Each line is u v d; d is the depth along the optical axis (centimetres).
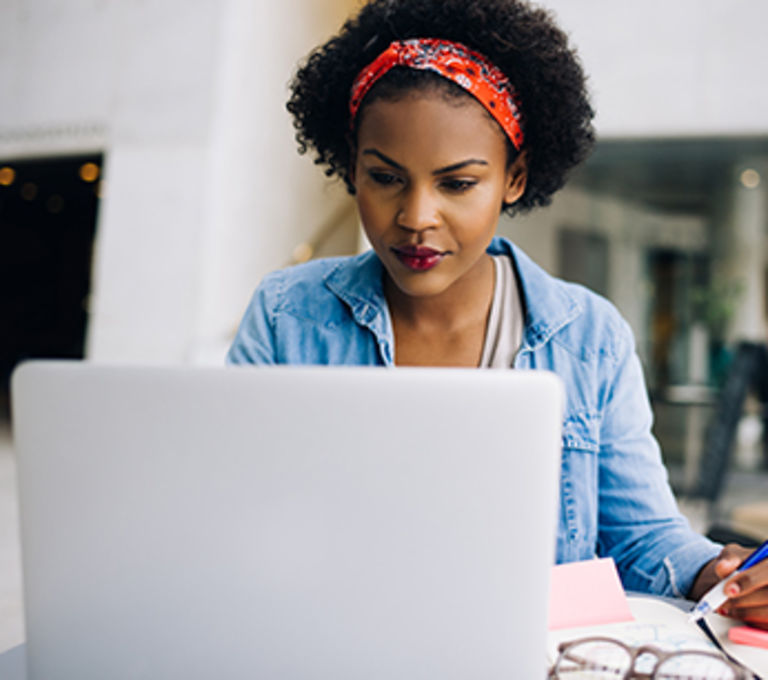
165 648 50
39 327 990
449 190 75
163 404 49
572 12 428
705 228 593
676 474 441
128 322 538
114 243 548
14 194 833
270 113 567
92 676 51
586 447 88
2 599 220
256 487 48
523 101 81
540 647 48
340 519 48
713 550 76
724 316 637
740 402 402
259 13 552
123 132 557
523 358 91
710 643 60
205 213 525
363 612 48
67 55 586
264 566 49
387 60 75
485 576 47
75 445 50
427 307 90
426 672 48
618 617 65
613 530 88
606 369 92
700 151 420
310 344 95
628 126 424
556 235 508
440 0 76
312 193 594
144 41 555
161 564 50
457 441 47
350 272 95
